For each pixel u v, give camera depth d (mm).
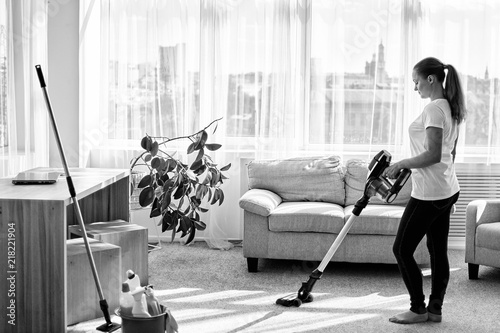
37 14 5562
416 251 4949
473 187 5848
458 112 3779
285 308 4141
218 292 4469
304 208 5031
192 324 3812
